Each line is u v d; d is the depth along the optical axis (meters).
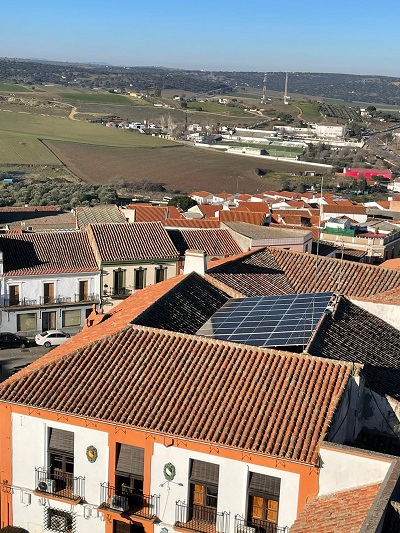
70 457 29.84
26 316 69.19
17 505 30.83
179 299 38.53
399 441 29.41
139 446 28.38
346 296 40.12
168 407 28.61
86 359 31.64
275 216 105.44
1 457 30.67
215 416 27.89
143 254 72.88
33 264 69.56
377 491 23.47
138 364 31.05
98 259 71.38
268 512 26.97
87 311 71.94
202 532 27.62
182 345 31.89
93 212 101.81
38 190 168.62
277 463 26.05
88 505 29.62
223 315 37.12
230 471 27.05
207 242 75.81
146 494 28.62
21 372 32.06
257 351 30.86
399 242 91.88
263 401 28.25
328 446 25.30
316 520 23.72
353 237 86.12
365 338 35.66
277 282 45.34
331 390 28.27
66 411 29.00
